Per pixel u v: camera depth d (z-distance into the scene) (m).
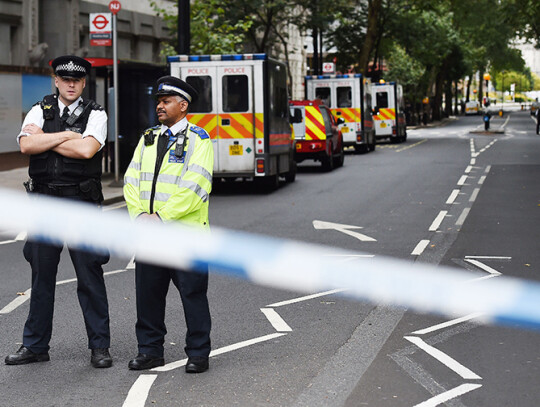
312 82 44.84
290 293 11.23
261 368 7.82
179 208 7.58
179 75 24.55
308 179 29.58
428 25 65.81
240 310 10.27
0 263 13.67
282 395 7.01
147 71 28.73
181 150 7.68
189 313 7.70
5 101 31.16
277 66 25.89
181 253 7.64
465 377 7.50
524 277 12.23
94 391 7.17
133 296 11.10
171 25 36.19
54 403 6.85
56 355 8.32
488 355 8.22
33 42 34.84
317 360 8.09
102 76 28.67
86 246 7.89
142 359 7.81
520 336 8.94
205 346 7.75
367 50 61.25
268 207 21.22
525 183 26.80
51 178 7.88
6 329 9.41
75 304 10.59
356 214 19.62
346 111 44.59
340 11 52.00
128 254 14.34
